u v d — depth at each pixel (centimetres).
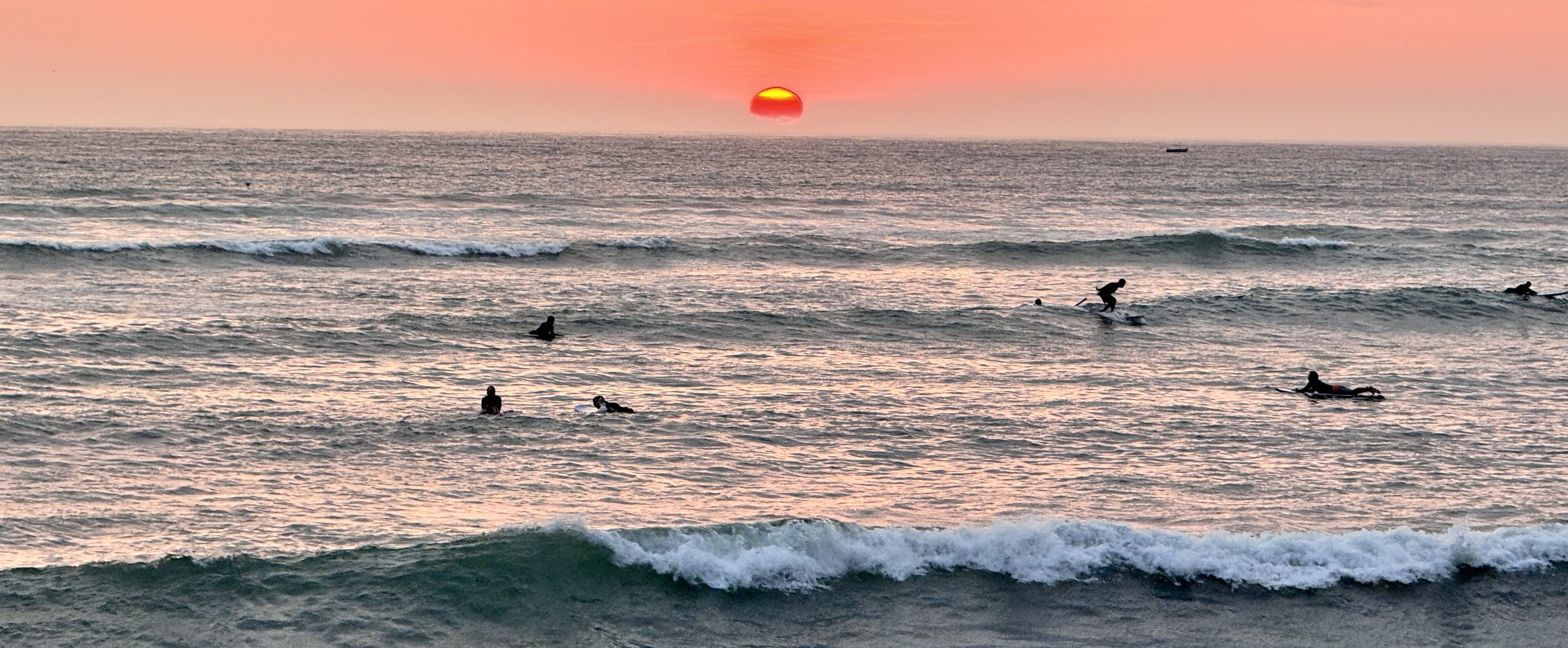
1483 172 15988
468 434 1881
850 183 11012
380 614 1189
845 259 4366
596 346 2688
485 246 4200
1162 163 18662
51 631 1127
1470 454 1855
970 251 4566
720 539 1327
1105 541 1366
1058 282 3959
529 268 3984
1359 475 1734
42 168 10338
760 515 1518
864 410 2119
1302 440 1942
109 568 1235
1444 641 1212
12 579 1203
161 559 1263
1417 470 1764
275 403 2055
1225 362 2664
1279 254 4606
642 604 1232
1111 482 1689
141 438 1792
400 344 2619
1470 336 3038
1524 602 1287
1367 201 8969
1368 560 1350
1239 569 1328
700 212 6669
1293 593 1288
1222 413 2130
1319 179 13000
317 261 3869
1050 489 1652
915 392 2283
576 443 1848
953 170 14788
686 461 1762
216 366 2338
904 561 1321
